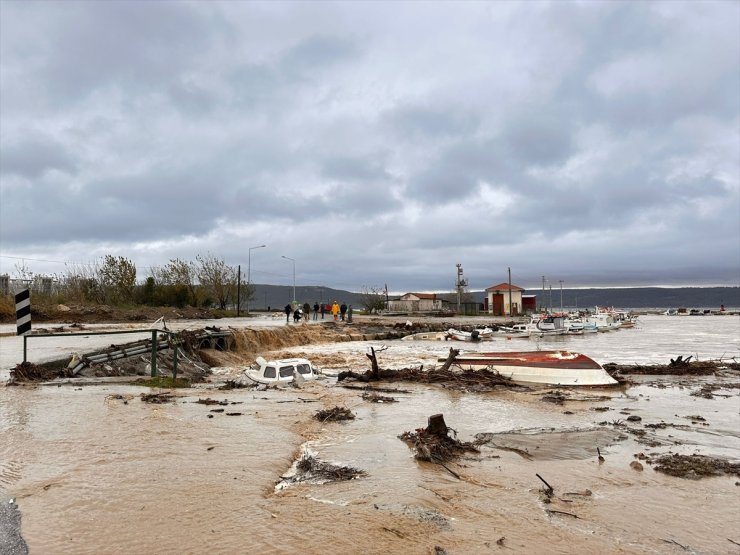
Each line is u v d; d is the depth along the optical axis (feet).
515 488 22.61
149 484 20.45
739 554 17.19
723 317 440.45
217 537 16.17
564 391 51.60
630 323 255.50
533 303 354.74
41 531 16.08
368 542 16.40
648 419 38.75
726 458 28.40
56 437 26.76
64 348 69.51
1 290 147.43
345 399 44.04
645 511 20.58
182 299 209.05
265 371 55.57
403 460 25.91
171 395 41.04
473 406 42.42
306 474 23.08
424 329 175.32
